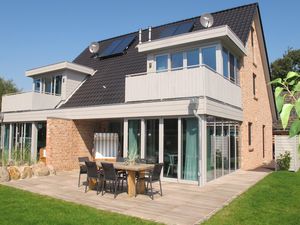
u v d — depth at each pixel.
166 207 8.05
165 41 13.68
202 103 11.08
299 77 1.86
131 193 9.42
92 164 9.87
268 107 21.98
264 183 11.40
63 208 7.73
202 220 6.84
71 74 18.53
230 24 16.59
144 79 12.95
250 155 16.64
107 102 15.20
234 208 7.85
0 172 11.84
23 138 18.81
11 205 7.96
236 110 14.43
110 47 21.66
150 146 12.72
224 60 13.42
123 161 11.66
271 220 6.86
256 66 18.42
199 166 11.13
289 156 15.76
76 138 15.90
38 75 19.97
